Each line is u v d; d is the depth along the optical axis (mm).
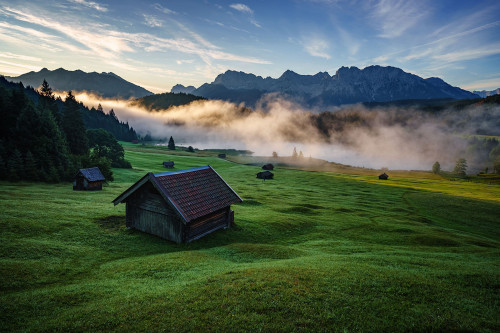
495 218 53625
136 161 133000
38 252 18781
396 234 33719
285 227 34062
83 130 95688
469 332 10320
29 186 50281
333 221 40375
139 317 10961
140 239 24578
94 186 54969
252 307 11508
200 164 149625
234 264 18609
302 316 10930
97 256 20109
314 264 17703
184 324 10430
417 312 11445
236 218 35094
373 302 12117
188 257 19688
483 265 19375
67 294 13242
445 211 58438
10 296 12797
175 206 23453
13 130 63094
